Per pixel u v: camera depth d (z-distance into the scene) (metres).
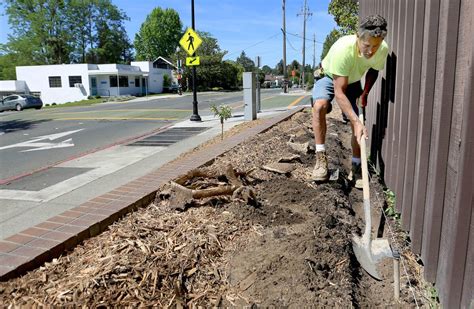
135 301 2.03
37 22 54.41
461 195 1.76
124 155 7.19
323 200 3.28
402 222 2.85
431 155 2.30
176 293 2.13
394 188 3.36
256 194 3.52
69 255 2.38
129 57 68.06
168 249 2.49
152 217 2.98
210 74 54.81
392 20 3.60
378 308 2.19
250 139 6.16
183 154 6.94
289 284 2.21
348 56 3.23
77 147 8.59
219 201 3.27
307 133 6.18
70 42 57.44
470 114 1.69
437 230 2.15
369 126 4.95
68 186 4.95
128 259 2.31
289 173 4.07
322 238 2.64
